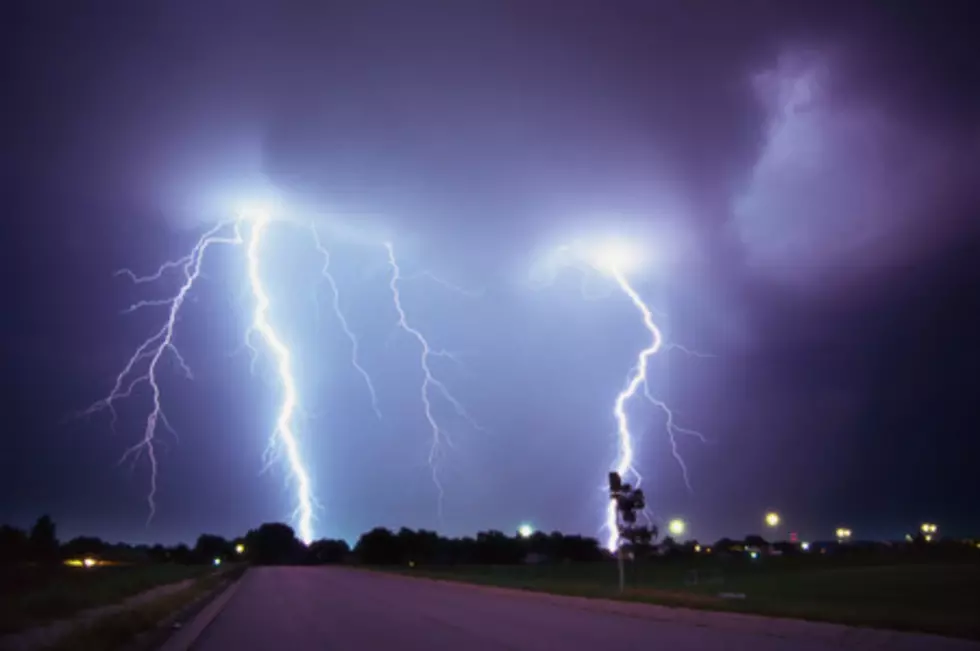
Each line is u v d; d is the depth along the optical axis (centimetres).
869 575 3500
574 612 2278
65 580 3198
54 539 6444
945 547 5916
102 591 2908
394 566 8644
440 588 3822
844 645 1433
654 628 1778
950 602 2152
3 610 1969
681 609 2194
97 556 7350
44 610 2111
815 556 5747
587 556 9150
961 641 1353
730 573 4384
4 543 5631
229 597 3409
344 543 12912
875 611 1833
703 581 3547
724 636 1596
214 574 6238
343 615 2302
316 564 12419
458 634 1709
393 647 1512
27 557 5350
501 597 3044
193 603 3127
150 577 4438
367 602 2850
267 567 9844
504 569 6406
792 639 1528
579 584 3628
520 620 2025
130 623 1966
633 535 3139
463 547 9794
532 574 5100
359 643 1605
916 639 1395
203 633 1911
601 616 2133
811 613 1817
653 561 6038
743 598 2416
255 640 1728
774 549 7012
